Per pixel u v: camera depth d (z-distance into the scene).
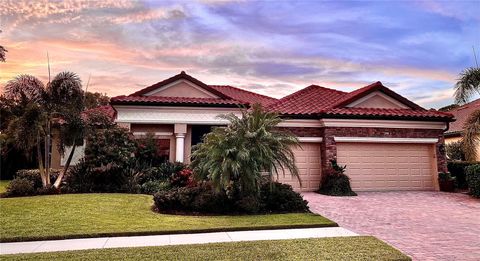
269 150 10.85
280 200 11.23
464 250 7.06
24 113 14.55
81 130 15.45
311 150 17.69
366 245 7.11
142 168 16.22
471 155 15.46
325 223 9.20
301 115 17.30
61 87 15.11
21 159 22.39
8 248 7.02
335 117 17.12
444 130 18.22
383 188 17.45
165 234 8.19
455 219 10.33
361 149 17.62
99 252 6.60
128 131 16.58
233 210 10.82
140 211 10.77
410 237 8.15
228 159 10.27
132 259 6.16
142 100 17.22
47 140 15.37
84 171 15.48
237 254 6.45
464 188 18.05
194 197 10.96
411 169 17.88
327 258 6.21
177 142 17.66
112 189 15.05
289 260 6.11
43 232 8.09
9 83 14.77
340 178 15.91
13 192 14.03
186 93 18.80
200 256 6.32
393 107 18.95
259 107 12.08
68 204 11.41
